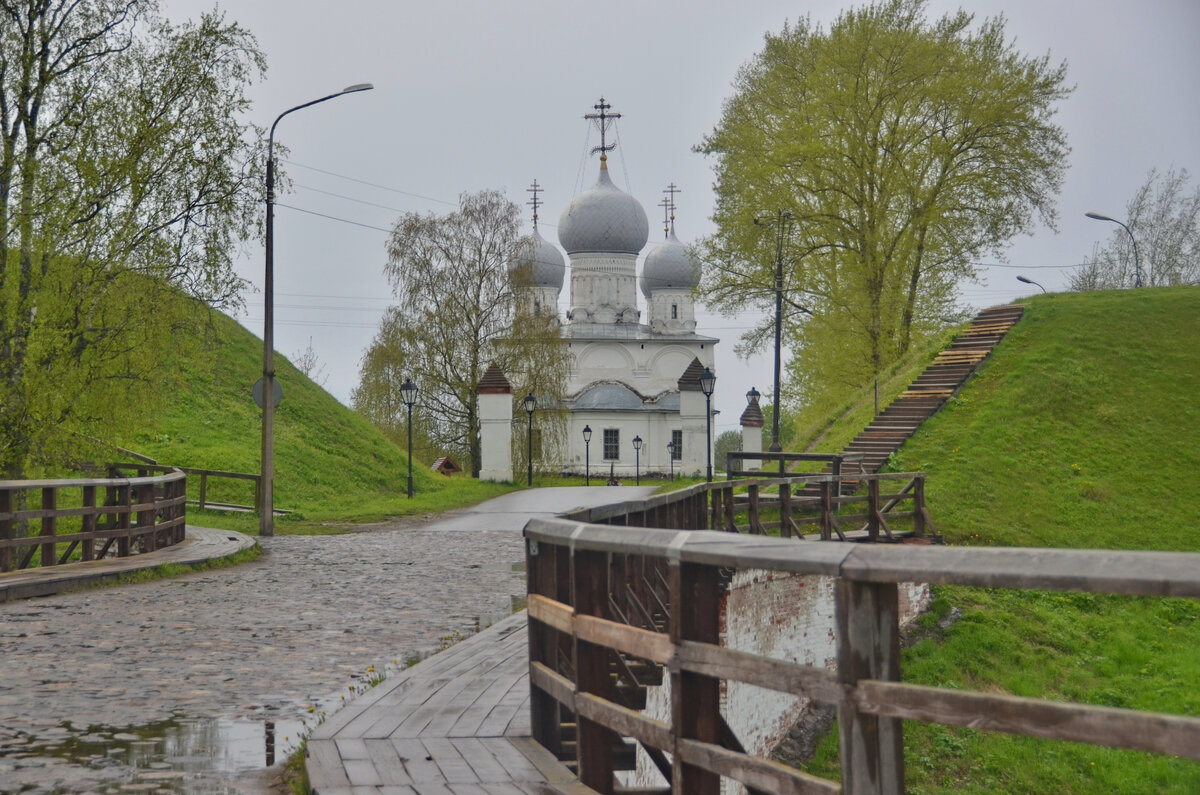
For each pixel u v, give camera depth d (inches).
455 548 924.6
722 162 1849.2
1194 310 1547.7
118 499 773.3
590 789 234.5
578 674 245.1
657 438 3363.7
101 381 946.7
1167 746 119.6
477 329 2161.7
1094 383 1373.0
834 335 1718.8
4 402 907.4
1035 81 1659.7
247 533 1070.4
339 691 370.0
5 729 314.3
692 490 654.5
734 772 181.2
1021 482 1174.3
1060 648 846.5
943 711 138.2
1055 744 671.8
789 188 1699.1
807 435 1539.1
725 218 1813.5
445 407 2176.4
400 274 2149.4
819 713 728.3
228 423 1572.3
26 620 517.7
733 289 1784.0
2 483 630.5
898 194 1653.5
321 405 1796.3
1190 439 1259.8
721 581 603.2
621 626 220.4
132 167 952.9
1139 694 767.7
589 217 3651.6
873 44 1652.3
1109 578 121.0
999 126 1633.9
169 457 1395.2
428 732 292.5
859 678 148.4
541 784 239.6
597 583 248.8
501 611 567.8
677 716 195.8
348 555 863.1
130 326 946.1
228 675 395.9
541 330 2191.2
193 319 1005.2
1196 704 740.0
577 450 3351.4
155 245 967.6
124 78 994.7
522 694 342.0
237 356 1777.8
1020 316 1593.3
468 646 433.4
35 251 916.6
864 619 148.6
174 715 333.4
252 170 1041.5
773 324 1833.2
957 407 1358.3
